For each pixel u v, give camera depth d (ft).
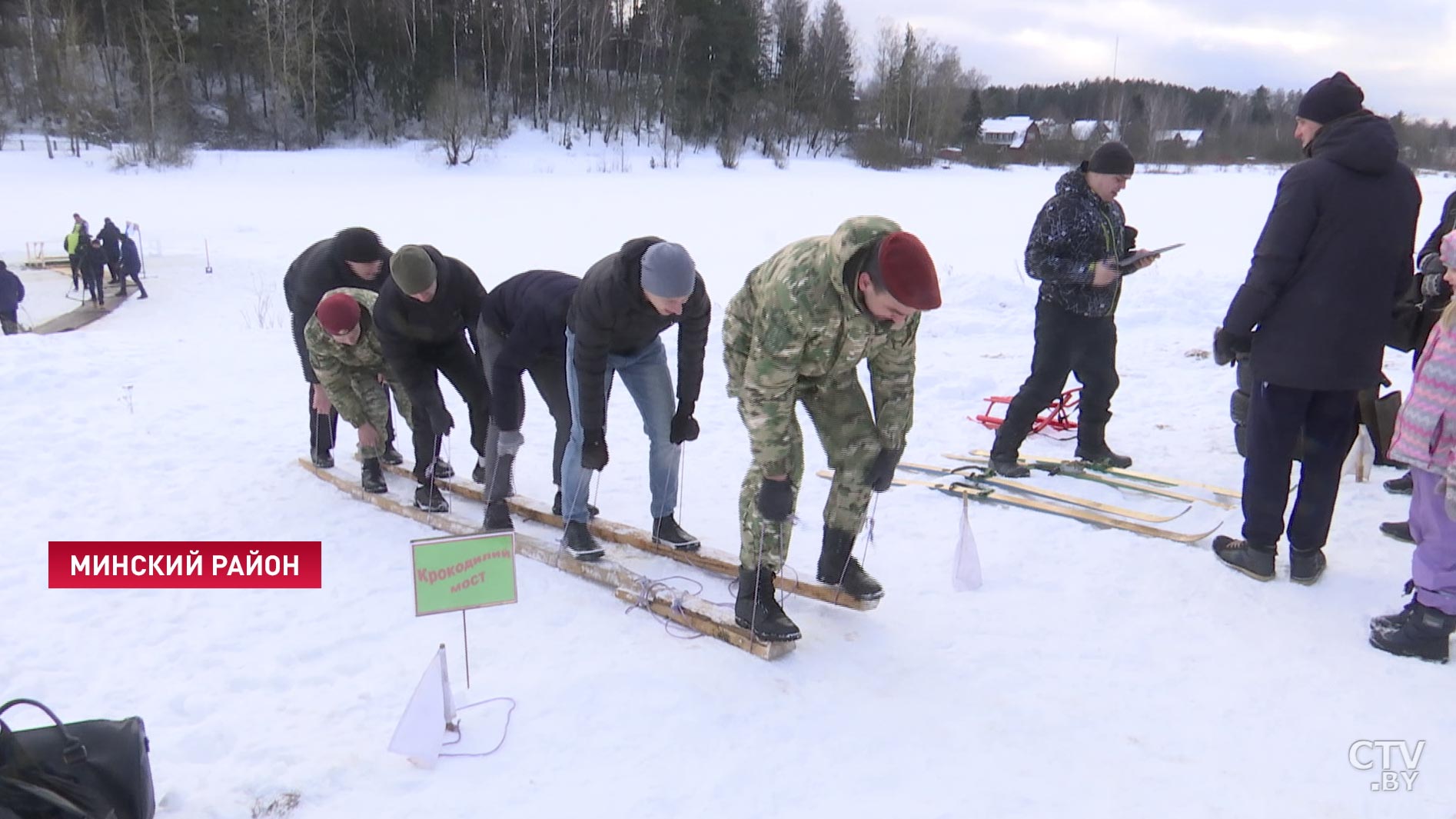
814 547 14.89
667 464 14.19
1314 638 11.82
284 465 18.97
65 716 10.16
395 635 12.05
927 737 9.91
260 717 10.18
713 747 9.70
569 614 12.61
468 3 185.06
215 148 152.05
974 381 24.79
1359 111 12.42
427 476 16.48
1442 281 14.39
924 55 222.69
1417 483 11.25
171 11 158.61
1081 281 16.31
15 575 13.69
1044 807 8.84
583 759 9.48
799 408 22.98
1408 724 10.06
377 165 140.67
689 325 12.94
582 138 175.52
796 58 209.67
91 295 53.93
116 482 17.76
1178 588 13.17
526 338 13.85
